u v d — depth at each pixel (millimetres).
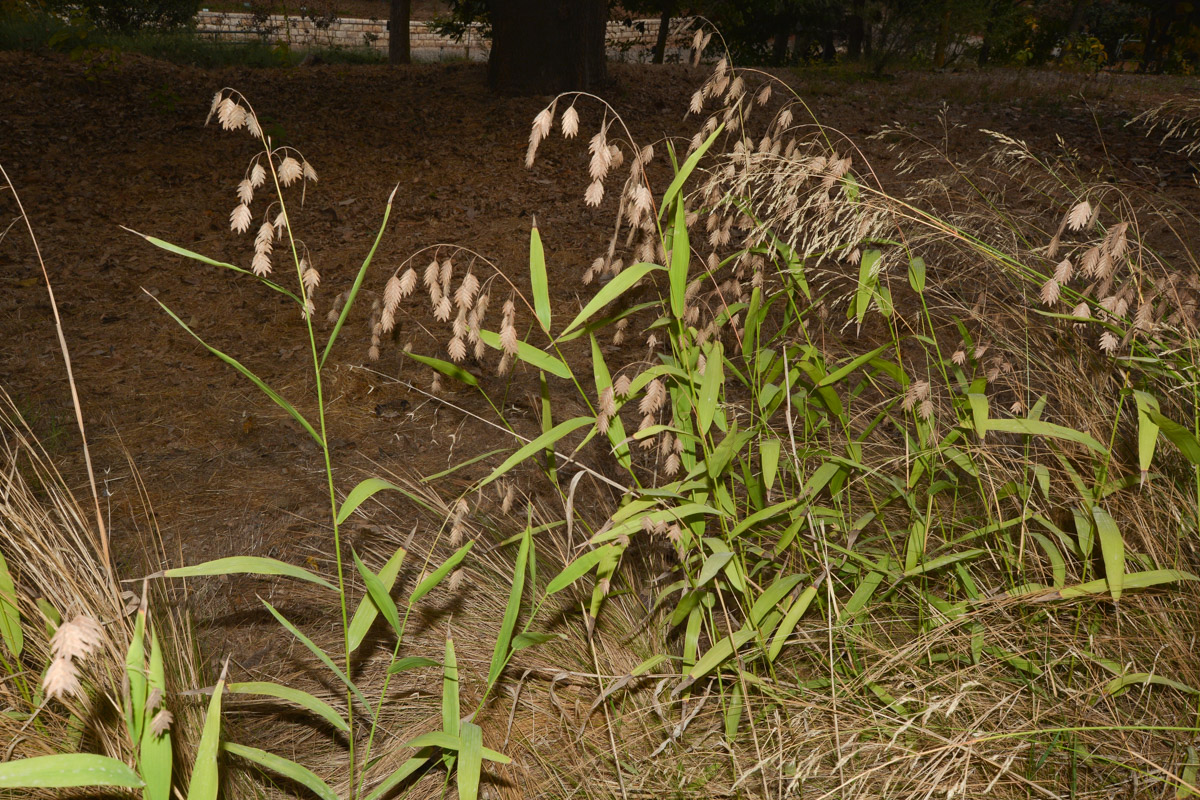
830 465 2312
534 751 2262
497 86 11492
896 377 2363
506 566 2859
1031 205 4926
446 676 1988
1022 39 22625
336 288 5828
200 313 5441
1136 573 2010
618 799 2131
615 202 7527
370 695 2486
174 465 3740
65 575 2061
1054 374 2725
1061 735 1995
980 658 2236
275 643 2711
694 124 10398
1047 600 2025
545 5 11023
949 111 11172
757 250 2400
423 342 5031
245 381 4551
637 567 2799
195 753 2088
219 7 27656
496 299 5625
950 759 1960
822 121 10352
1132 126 10180
